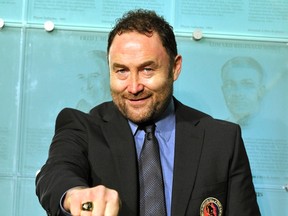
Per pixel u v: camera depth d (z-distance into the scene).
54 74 1.47
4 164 1.43
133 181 0.97
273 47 1.53
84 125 1.06
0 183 1.43
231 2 1.53
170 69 1.04
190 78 1.50
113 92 1.02
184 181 1.00
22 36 1.47
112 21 1.50
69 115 1.08
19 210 1.43
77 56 1.48
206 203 1.00
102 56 1.49
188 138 1.06
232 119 1.50
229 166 1.06
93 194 0.62
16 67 1.46
